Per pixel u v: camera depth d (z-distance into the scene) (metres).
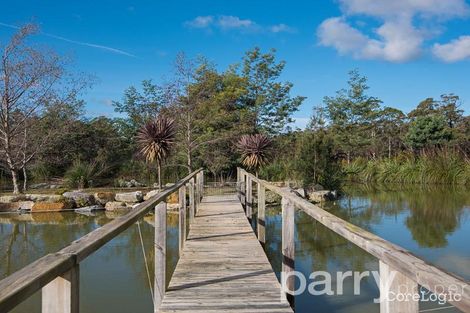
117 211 13.54
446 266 5.92
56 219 11.84
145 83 24.94
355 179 21.81
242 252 4.99
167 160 19.72
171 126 14.47
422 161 20.97
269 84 26.97
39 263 1.31
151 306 4.83
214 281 3.88
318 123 23.67
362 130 31.91
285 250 3.50
